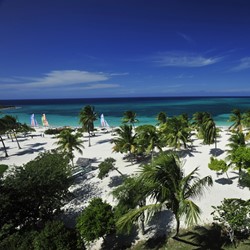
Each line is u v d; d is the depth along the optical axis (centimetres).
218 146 5219
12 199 2197
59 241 1808
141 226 2291
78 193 3216
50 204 2416
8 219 2141
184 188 1688
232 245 1919
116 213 2088
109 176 3722
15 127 6175
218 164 3158
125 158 4691
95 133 7756
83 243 1958
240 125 5941
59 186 2488
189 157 4466
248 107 16238
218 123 9388
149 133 4194
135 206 2091
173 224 2308
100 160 4700
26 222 2342
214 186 3052
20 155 5491
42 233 1858
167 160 1648
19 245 1809
